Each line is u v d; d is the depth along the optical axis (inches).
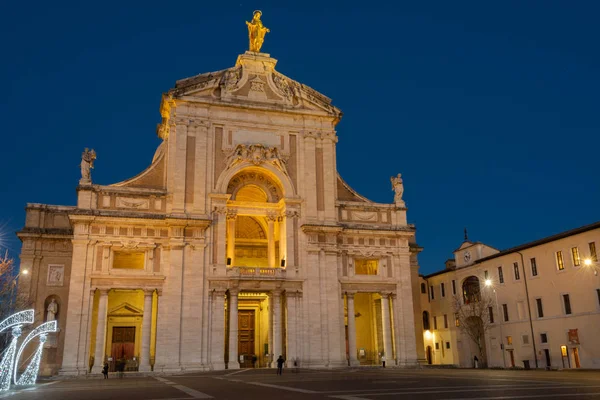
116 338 2129.7
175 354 1907.0
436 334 2874.0
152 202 2053.4
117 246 1964.8
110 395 922.7
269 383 1183.6
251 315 2353.6
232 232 2117.4
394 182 2397.9
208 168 2119.8
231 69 2268.7
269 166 2196.1
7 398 893.2
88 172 2027.6
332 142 2314.2
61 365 1963.6
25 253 2105.1
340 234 2228.1
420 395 759.1
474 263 2554.1
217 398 795.4
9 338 1797.5
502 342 2349.9
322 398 749.9
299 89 2324.1
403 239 2300.7
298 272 2114.9
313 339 2063.2
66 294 2094.0
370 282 2218.3
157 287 1968.5
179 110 2140.7
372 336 2386.8
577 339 1942.7
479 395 739.4
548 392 781.3
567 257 2025.1
